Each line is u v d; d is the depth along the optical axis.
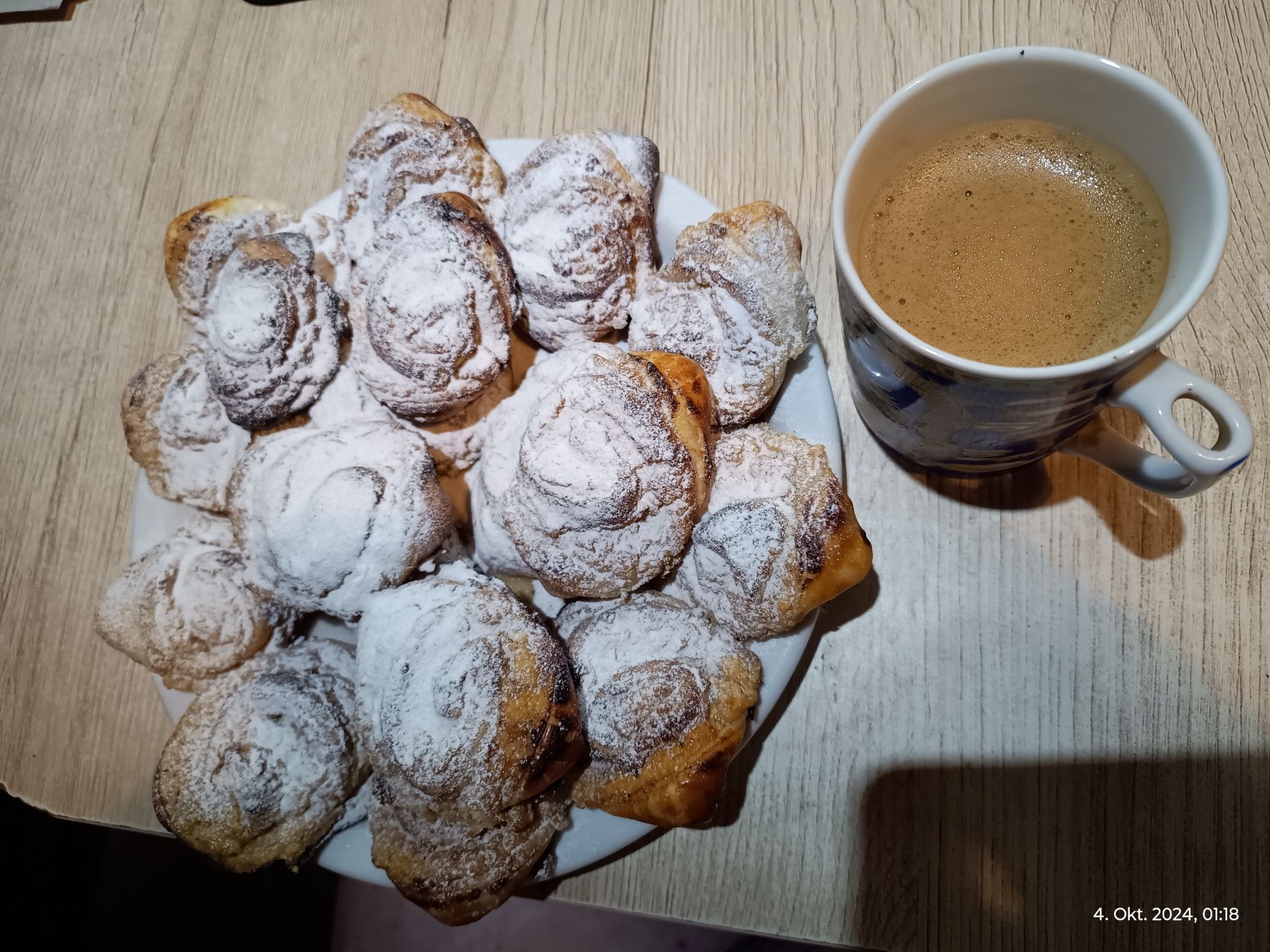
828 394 0.27
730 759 0.25
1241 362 0.30
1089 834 0.27
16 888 0.39
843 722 0.29
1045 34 0.33
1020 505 0.30
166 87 0.39
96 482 0.35
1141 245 0.23
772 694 0.26
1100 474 0.30
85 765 0.32
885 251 0.25
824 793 0.28
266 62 0.39
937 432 0.25
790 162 0.34
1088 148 0.24
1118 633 0.28
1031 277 0.24
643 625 0.26
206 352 0.29
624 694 0.25
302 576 0.27
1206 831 0.27
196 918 0.43
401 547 0.27
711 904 0.28
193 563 0.29
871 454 0.31
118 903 0.42
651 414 0.26
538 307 0.29
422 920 0.44
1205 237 0.20
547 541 0.26
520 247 0.28
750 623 0.26
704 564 0.26
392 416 0.30
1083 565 0.29
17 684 0.33
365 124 0.30
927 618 0.29
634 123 0.35
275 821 0.26
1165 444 0.20
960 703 0.29
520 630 0.25
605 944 0.43
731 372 0.27
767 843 0.28
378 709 0.25
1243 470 0.29
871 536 0.30
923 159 0.25
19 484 0.35
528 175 0.29
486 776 0.24
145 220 0.38
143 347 0.36
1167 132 0.21
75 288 0.37
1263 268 0.30
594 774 0.26
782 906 0.28
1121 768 0.28
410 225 0.28
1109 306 0.23
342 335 0.30
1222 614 0.28
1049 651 0.29
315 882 0.44
